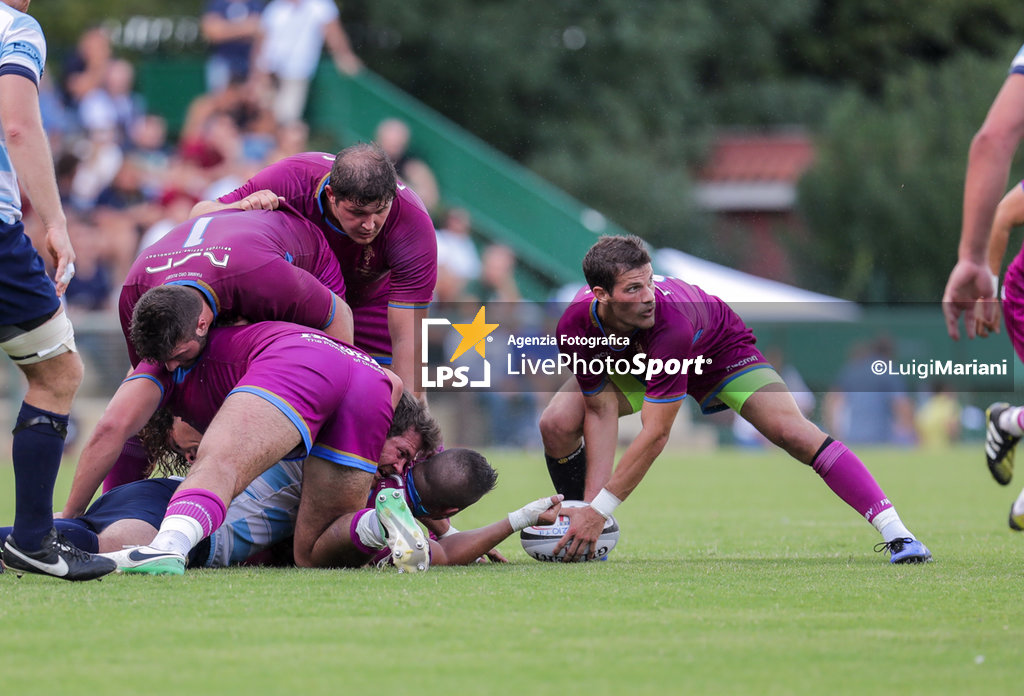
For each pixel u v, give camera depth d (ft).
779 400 63.41
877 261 307.17
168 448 59.52
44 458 46.91
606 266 57.21
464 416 188.65
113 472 61.21
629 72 334.85
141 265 56.70
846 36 365.81
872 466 161.89
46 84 207.62
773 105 355.97
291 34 224.53
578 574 52.75
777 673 32.99
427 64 317.83
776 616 41.34
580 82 330.95
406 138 241.96
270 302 55.62
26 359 47.47
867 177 307.17
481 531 58.59
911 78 329.52
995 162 57.82
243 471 50.49
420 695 30.60
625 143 325.42
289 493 56.85
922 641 37.11
